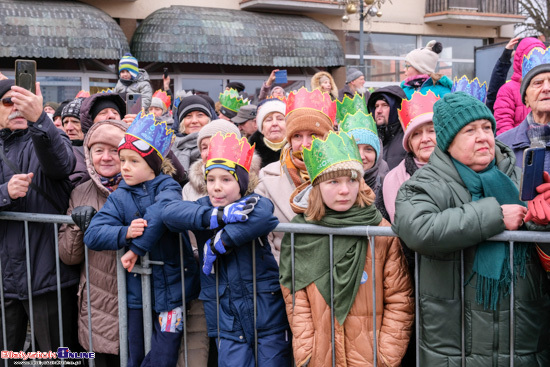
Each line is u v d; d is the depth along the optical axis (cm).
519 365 212
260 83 1367
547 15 1864
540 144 207
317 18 1444
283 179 302
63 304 306
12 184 284
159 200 267
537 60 317
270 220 245
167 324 271
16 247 298
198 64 1303
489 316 213
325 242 241
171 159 340
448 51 1619
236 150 256
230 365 252
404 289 239
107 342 284
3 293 303
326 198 235
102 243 264
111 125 292
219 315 259
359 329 238
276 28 1322
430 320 224
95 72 1191
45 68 1144
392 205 281
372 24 1501
